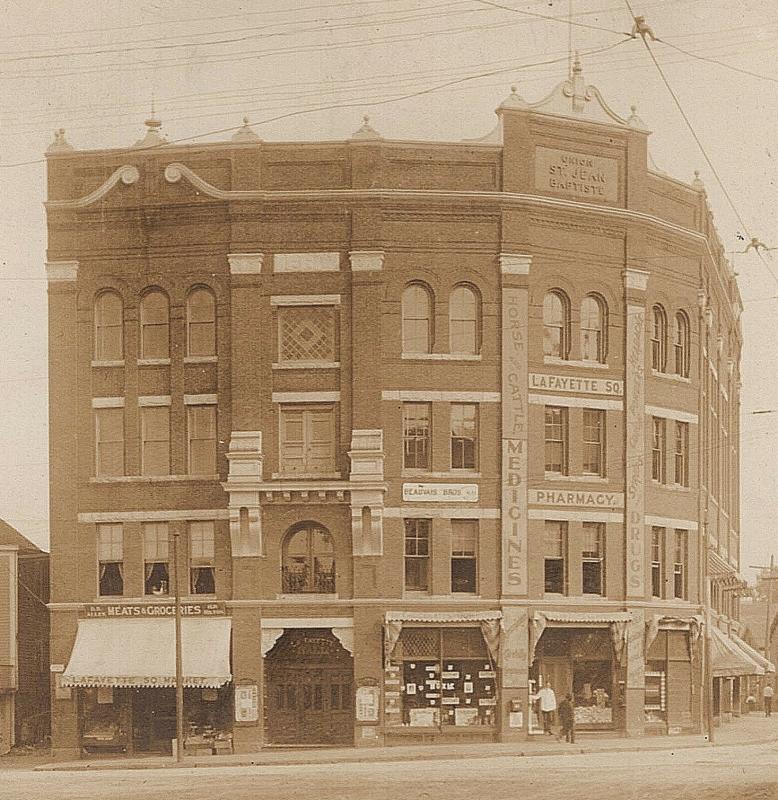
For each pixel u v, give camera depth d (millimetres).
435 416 42812
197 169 43438
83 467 43688
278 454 42781
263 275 43062
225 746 41750
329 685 42375
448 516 42625
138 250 43812
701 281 48281
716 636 49688
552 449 44000
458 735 42000
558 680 43688
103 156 44094
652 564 45531
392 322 42875
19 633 45906
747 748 39781
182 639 42281
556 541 43719
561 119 44344
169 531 43188
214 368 43281
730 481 63781
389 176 43031
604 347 44875
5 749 44781
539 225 43844
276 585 42344
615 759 34969
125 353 43750
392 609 42094
